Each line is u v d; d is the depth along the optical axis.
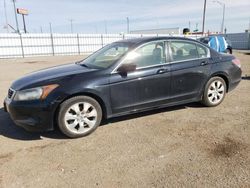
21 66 16.92
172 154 3.28
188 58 4.78
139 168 2.96
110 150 3.45
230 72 5.28
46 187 2.63
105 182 2.70
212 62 5.02
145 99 4.36
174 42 4.69
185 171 2.87
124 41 4.83
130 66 4.00
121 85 4.07
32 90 3.63
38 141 3.79
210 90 5.13
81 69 4.21
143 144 3.60
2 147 3.59
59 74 4.00
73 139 3.85
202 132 3.97
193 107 5.27
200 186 2.58
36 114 3.61
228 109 5.10
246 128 4.08
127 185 2.63
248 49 37.66
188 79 4.73
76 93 3.74
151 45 4.42
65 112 3.72
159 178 2.74
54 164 3.10
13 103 3.68
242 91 6.78
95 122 4.00
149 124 4.38
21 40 28.67
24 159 3.24
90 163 3.11
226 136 3.79
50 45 31.00
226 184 2.60
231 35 40.75
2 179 2.79
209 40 17.38
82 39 33.38
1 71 13.77
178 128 4.16
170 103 4.68
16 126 4.39
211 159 3.12
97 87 3.87
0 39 27.22
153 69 4.33
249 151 3.30
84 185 2.66
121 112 4.21
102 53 4.88
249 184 2.58
